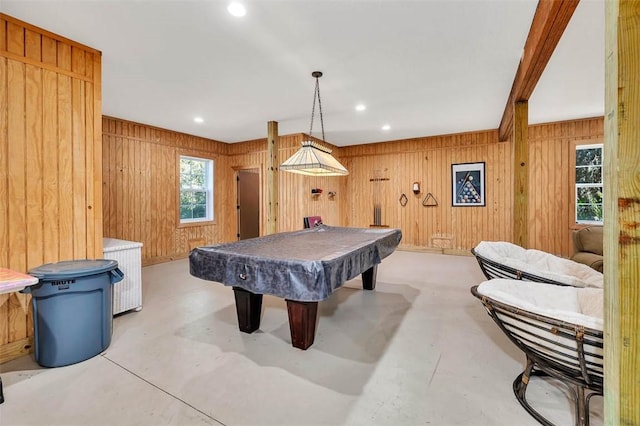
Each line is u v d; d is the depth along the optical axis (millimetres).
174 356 2279
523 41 2658
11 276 1811
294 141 6391
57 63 2477
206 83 3590
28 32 2318
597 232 4047
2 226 2209
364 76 3402
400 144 7047
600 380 1389
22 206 2297
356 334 2662
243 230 7375
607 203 967
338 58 2969
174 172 6066
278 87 3723
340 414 1675
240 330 2719
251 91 3861
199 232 6613
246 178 7422
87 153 2652
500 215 5988
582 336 1309
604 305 996
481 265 2850
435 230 6672
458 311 3193
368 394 1844
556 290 1856
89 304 2223
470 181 6266
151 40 2604
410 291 3887
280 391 1870
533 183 5586
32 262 2348
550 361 1553
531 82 2980
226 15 2271
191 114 4883
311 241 3328
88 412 1682
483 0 2119
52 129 2447
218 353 2326
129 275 3109
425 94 3986
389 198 7227
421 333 2676
